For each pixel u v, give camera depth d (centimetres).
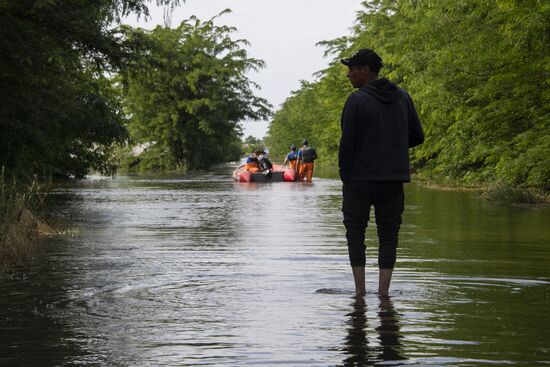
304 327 462
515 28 1908
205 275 681
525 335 439
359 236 588
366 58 602
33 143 1449
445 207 1673
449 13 2414
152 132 6212
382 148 583
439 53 2366
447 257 812
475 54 2208
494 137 2277
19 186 1355
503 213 1487
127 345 421
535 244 944
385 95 586
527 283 631
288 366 375
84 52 1367
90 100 1625
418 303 539
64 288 610
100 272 702
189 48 6197
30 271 709
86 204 1828
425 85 2508
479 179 2438
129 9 1361
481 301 547
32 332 453
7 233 833
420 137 614
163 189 2650
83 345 421
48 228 1116
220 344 421
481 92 2152
